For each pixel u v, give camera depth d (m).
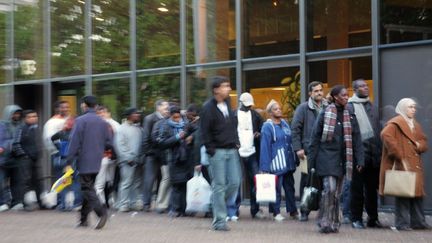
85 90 17.83
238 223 11.98
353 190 11.19
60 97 18.70
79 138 11.37
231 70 15.02
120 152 14.14
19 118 15.41
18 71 19.48
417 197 11.00
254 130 12.62
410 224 11.11
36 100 19.31
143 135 13.93
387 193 10.84
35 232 11.30
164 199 13.80
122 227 11.67
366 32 13.24
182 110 14.70
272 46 14.48
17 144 15.02
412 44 12.70
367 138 11.24
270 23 14.52
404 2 12.83
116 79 17.12
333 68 13.68
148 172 13.95
